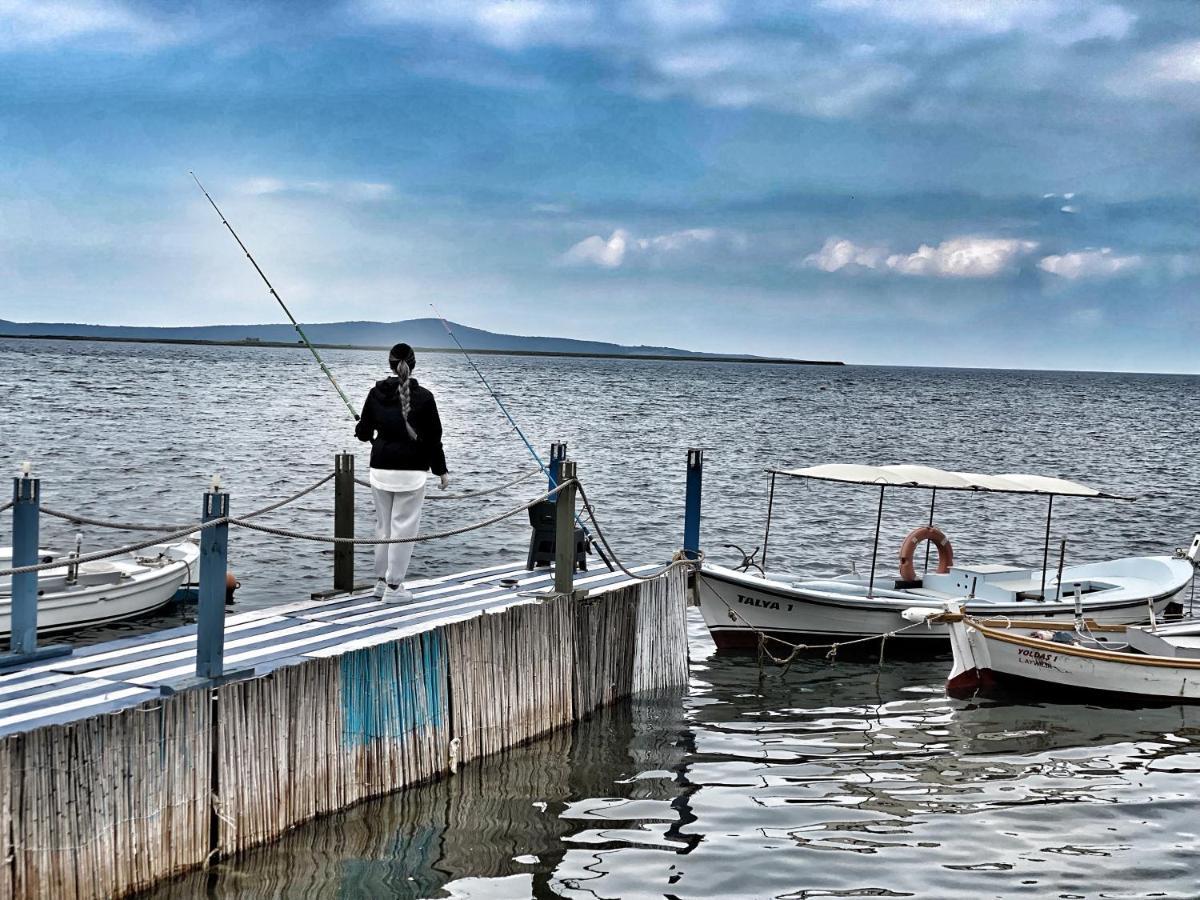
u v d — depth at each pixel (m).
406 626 9.83
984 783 9.78
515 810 8.62
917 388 161.62
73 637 13.37
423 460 10.66
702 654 14.57
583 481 33.56
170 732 6.80
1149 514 31.19
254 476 30.25
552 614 10.52
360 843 7.76
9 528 20.66
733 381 164.88
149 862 6.68
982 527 27.95
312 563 18.69
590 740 10.55
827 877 7.63
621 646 11.80
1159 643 13.55
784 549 23.55
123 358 154.88
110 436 39.28
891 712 12.07
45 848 6.05
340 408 61.94
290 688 7.66
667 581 12.74
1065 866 7.93
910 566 16.17
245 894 6.86
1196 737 11.45
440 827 8.16
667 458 41.50
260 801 7.42
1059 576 15.43
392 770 8.59
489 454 40.25
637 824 8.47
